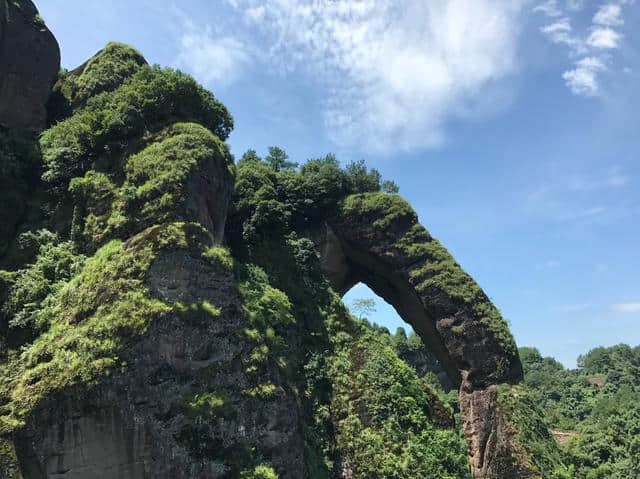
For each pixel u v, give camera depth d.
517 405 54.66
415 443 47.31
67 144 47.31
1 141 48.09
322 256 64.12
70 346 33.91
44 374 33.03
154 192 41.09
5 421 31.84
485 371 57.12
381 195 65.25
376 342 54.78
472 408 56.56
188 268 38.19
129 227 40.41
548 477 50.31
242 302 41.16
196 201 42.19
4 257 42.25
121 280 36.41
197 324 36.94
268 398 38.06
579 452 87.00
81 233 42.66
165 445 33.16
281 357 44.97
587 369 182.00
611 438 88.62
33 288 38.22
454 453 48.28
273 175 64.56
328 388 50.47
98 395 32.62
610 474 80.12
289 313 51.72
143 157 43.31
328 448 46.75
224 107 53.22
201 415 34.69
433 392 53.94
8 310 37.59
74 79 58.22
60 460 31.64
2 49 52.09
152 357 34.72
